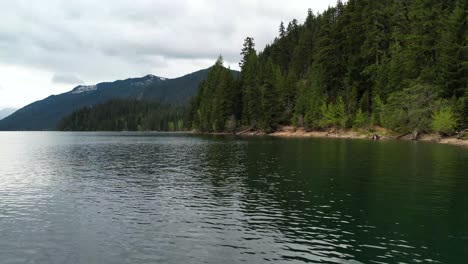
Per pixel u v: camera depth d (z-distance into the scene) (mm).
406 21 114375
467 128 74875
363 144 72500
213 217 21516
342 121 105000
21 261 15258
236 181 33250
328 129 112438
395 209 22859
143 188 30594
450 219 20688
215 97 148875
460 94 82812
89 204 24984
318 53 120750
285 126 128375
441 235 18125
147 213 22531
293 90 131750
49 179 35781
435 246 16703
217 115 144000
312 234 18406
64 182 33969
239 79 149750
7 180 35344
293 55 171750
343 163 43938
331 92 119875
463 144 68125
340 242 17250
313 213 22141
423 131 85062
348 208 23203
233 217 21484
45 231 19141
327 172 37344
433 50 91062
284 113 130125
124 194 28203
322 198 26000
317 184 31125
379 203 24391
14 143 110500
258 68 146250
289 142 82375
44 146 92062
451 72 82188
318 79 119000
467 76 82000
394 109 88938
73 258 15547
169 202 25359
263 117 130375
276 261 15125
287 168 40719
